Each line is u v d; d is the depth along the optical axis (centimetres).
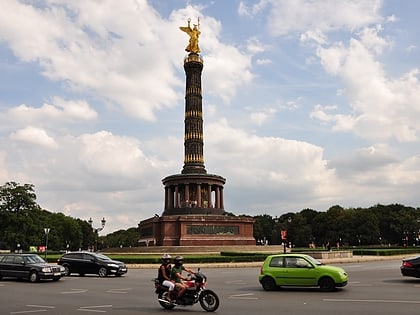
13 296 2777
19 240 11394
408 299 2445
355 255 8575
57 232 16738
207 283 3597
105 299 2612
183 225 9069
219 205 10362
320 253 6725
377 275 4203
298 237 17875
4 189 11675
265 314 2008
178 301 2188
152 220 9606
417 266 3462
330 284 2895
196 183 10069
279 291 2969
